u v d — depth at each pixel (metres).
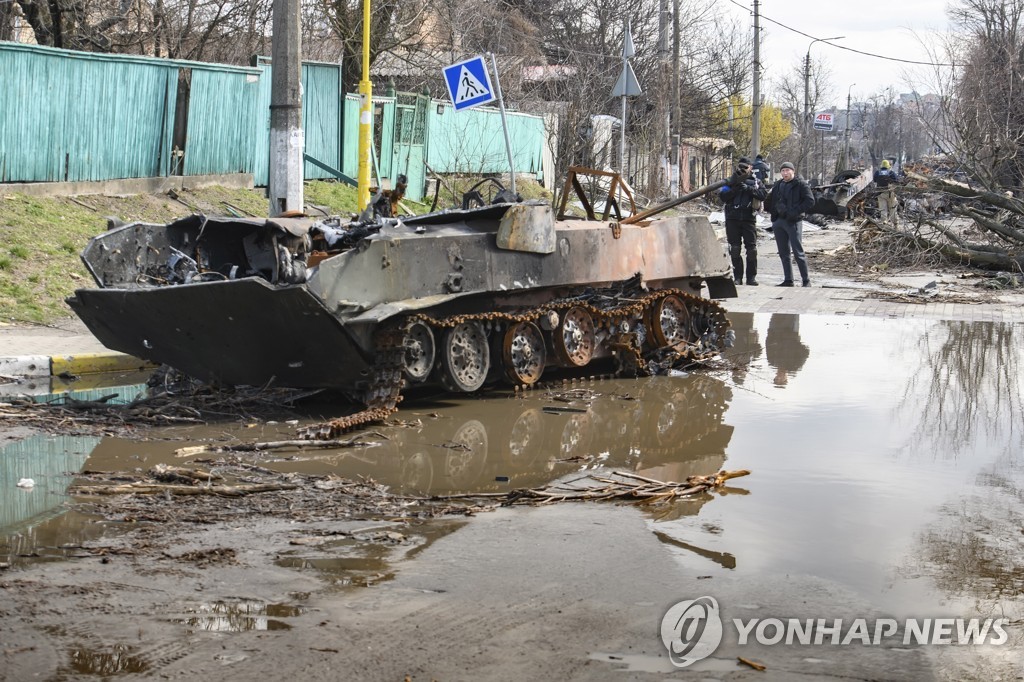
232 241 10.95
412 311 9.99
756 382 11.92
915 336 15.18
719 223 34.00
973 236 27.30
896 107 95.56
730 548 6.20
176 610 5.10
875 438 9.17
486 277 10.80
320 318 9.34
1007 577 5.78
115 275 10.47
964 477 7.90
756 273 21.41
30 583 5.40
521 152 32.72
